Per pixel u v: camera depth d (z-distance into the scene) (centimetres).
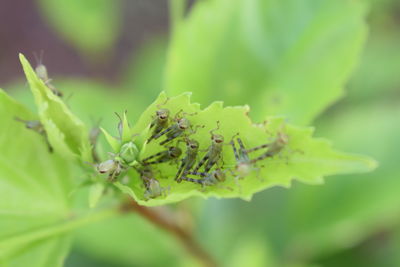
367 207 35
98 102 41
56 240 28
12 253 28
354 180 36
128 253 39
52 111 26
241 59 33
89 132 27
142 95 57
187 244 32
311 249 39
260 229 40
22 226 28
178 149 25
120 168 25
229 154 25
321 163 25
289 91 32
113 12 51
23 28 89
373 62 53
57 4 50
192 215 33
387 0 54
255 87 32
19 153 28
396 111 38
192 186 26
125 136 25
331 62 32
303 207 37
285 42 33
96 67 84
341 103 52
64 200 28
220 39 33
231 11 33
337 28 32
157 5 87
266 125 25
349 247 43
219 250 40
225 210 41
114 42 84
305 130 25
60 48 87
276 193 41
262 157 25
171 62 32
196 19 33
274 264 39
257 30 33
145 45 84
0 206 28
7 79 85
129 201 29
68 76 84
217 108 25
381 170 36
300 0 33
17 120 28
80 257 41
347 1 33
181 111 25
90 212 29
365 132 37
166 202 25
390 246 44
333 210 36
